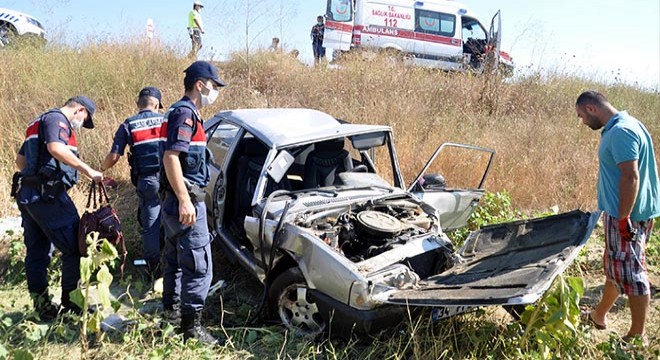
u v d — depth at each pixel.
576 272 5.07
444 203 4.59
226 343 3.54
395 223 3.92
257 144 4.72
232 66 10.95
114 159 4.48
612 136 3.53
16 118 7.58
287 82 10.63
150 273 4.62
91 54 9.87
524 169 7.31
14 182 3.74
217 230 4.49
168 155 3.27
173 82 9.48
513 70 11.30
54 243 3.70
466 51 13.70
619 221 3.56
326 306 3.51
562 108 10.43
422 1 13.16
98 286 3.07
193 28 11.66
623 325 4.12
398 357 3.33
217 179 4.54
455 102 10.07
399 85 10.27
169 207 3.45
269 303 3.90
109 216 3.71
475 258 3.89
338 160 4.82
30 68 9.20
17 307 4.06
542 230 3.74
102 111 8.24
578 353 3.47
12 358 3.06
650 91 11.84
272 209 4.00
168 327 3.42
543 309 3.22
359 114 8.90
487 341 3.59
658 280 4.95
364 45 12.67
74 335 3.61
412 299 3.22
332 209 4.07
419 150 7.46
